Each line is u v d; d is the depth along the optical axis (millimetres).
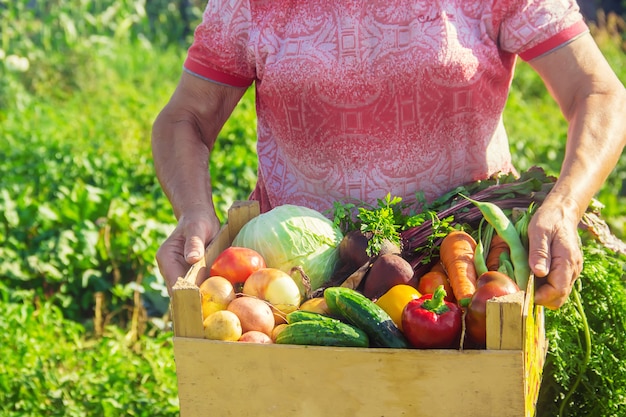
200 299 2363
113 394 4953
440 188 3068
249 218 2934
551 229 2553
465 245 2625
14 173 8000
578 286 3182
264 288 2529
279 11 2959
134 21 13164
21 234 6938
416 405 2283
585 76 2898
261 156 3244
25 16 12383
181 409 2414
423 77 2859
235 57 3121
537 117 10164
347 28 2871
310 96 2955
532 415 2512
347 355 2285
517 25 2906
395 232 2734
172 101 3283
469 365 2229
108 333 6195
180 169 3139
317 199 3129
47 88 11281
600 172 2750
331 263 2766
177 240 2863
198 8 14000
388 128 2953
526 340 2266
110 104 10445
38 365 5152
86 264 6551
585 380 3215
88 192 7090
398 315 2465
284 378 2338
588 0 14852
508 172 3221
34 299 6492
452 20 2861
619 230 7328
